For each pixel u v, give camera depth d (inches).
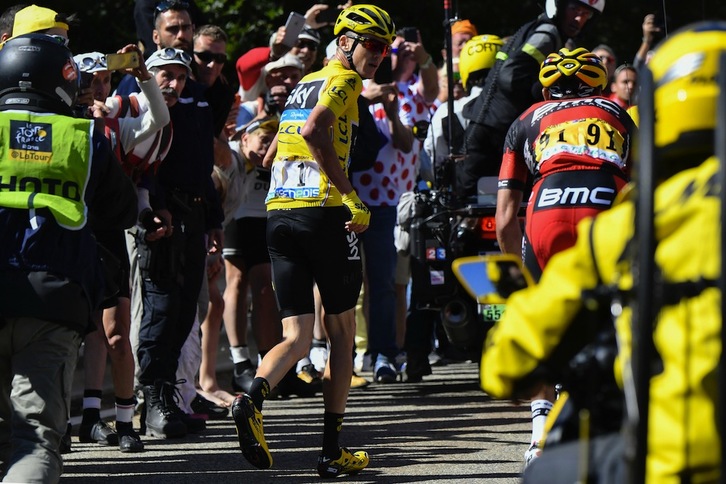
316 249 784.3
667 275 316.2
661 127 334.3
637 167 316.5
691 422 308.2
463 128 1288.1
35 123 636.1
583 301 328.8
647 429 303.3
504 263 362.0
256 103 1238.9
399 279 1338.6
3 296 618.5
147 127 888.3
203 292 1044.5
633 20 2186.3
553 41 1151.0
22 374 618.2
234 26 1946.4
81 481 780.6
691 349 309.1
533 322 338.0
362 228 776.9
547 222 729.6
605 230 332.8
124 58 864.3
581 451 336.5
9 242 623.2
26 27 731.4
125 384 890.1
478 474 792.3
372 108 1263.5
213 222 1018.7
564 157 732.7
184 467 828.6
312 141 762.8
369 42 794.8
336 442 791.1
